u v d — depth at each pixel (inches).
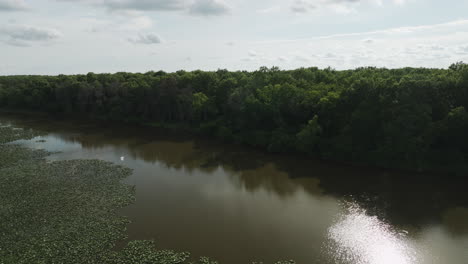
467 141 2456.9
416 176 2444.6
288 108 3348.9
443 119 2476.6
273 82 4151.1
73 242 1620.3
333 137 2967.5
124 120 4931.1
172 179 2536.9
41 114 5664.4
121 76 6235.2
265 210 1984.5
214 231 1736.0
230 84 4239.7
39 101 5807.1
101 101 5241.1
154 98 4662.9
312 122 2947.8
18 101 5979.3
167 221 1847.9
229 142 3663.9
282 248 1571.1
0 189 2278.5
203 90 4793.3
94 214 1926.7
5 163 2888.8
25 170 2687.0
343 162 2822.3
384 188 2269.9
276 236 1681.8
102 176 2566.4
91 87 5310.0
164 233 1716.3
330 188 2301.9
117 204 2063.2
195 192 2276.1
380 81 2842.0
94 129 4429.1
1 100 6190.9
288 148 3142.2
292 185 2379.4
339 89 3368.6
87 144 3622.0
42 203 2062.0
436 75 3038.9
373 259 1483.8
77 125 4702.3
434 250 1544.0
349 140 2778.1
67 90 5438.0
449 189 2215.8
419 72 3956.7
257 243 1615.4
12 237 1665.8
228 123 3836.1
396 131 2546.8
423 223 1793.8
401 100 2608.3
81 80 6195.9
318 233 1707.7
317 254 1521.9
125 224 1811.0
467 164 2425.0
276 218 1878.7
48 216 1893.5
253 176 2583.7
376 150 2682.1
